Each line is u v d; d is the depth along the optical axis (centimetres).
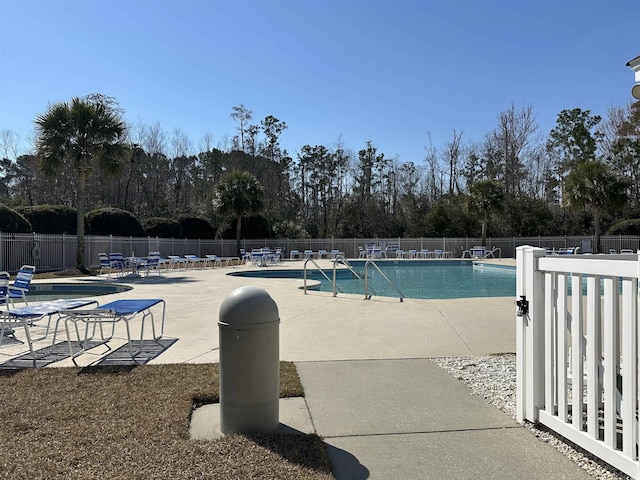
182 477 243
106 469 251
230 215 3045
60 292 1365
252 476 246
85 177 1853
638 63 316
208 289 1234
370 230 4225
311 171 5256
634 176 3712
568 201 2745
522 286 338
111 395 374
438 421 336
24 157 4362
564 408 296
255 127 5294
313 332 656
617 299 255
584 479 252
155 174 4531
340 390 405
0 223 1823
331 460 274
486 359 513
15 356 516
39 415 329
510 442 301
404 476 256
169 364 476
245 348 304
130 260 1736
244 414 304
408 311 831
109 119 1836
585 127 4350
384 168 5009
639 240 2892
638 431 246
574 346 288
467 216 3491
